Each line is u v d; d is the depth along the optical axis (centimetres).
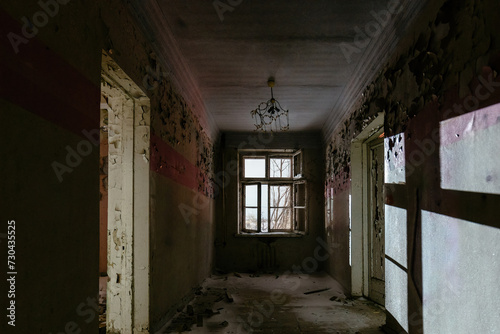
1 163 89
